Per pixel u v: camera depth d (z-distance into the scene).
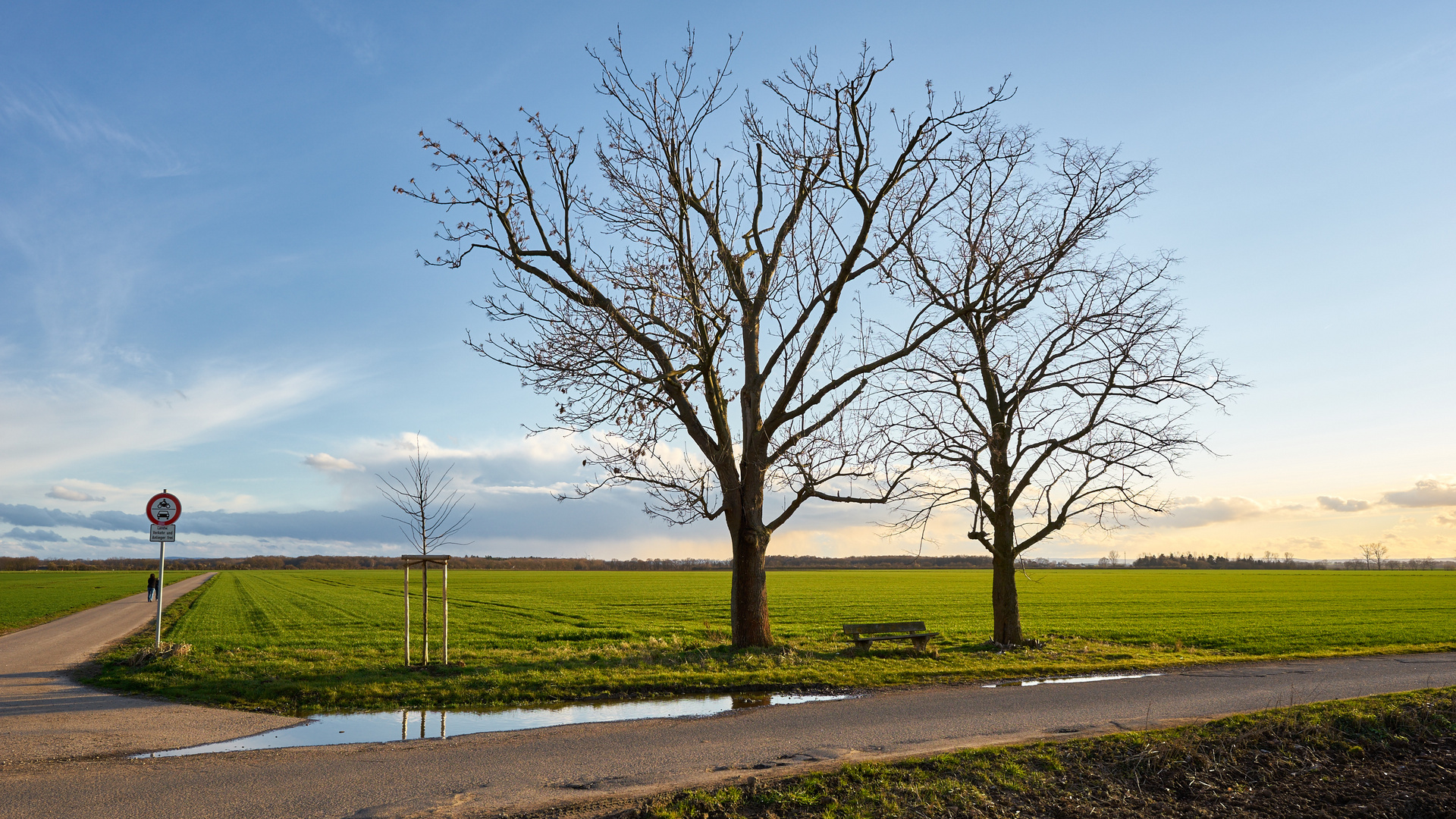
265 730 11.49
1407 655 21.92
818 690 15.20
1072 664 18.67
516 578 116.94
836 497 20.22
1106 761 9.30
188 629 30.05
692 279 19.48
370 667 16.62
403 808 7.56
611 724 11.66
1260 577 117.12
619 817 7.26
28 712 12.73
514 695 14.09
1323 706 11.90
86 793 8.04
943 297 21.23
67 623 33.38
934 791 8.13
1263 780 9.16
